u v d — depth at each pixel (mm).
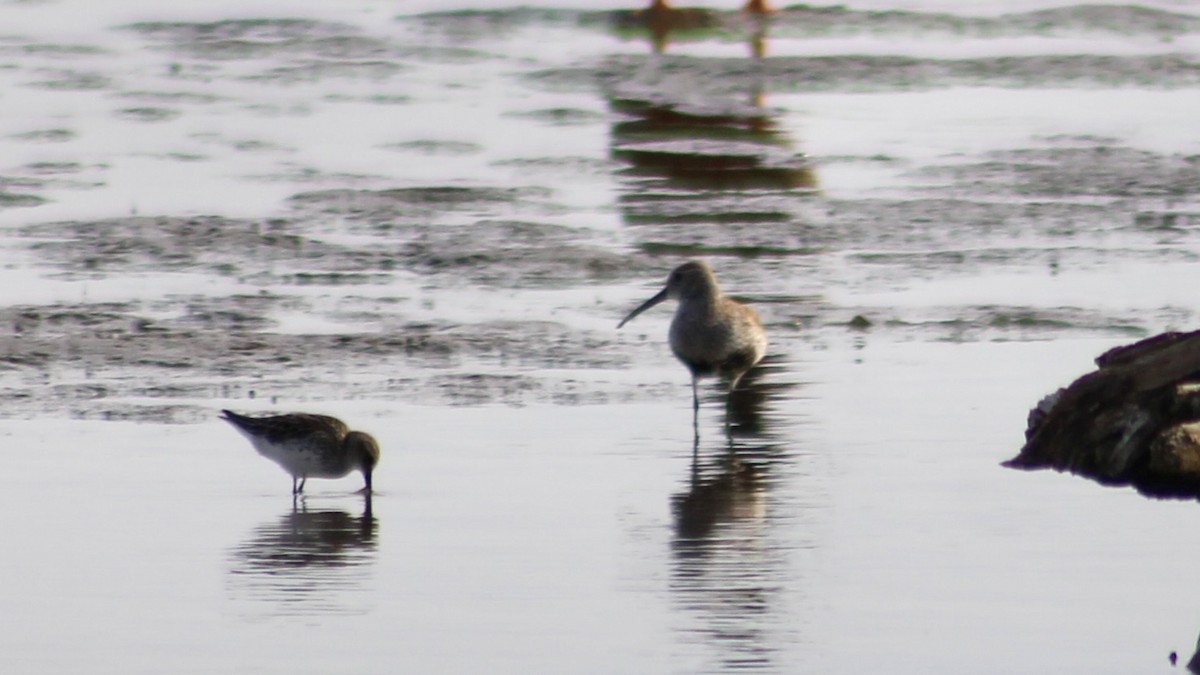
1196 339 14656
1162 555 12234
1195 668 10234
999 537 12648
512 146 28719
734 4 43375
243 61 37000
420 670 10281
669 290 16750
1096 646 10625
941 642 10688
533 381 17078
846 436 15367
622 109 31672
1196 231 23625
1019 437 15312
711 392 16875
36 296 19938
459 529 12906
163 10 42406
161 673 10234
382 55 37406
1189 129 30297
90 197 25188
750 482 14047
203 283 20688
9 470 14250
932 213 24453
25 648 10609
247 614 11180
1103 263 21844
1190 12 42250
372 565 12117
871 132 30016
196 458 14695
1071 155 28016
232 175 26766
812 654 10516
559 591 11586
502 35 39500
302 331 18641
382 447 14977
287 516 13242
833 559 12180
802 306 19938
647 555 12289
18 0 44062
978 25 40875
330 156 28078
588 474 14281
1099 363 15203
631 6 42625
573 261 21781
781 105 32344
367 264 21688
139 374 17109
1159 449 13938
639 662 10398
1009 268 21625
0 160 27812
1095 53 37469
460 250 22203
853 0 43250
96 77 35062
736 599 11438
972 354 18078
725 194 25578
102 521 13055
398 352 18000
